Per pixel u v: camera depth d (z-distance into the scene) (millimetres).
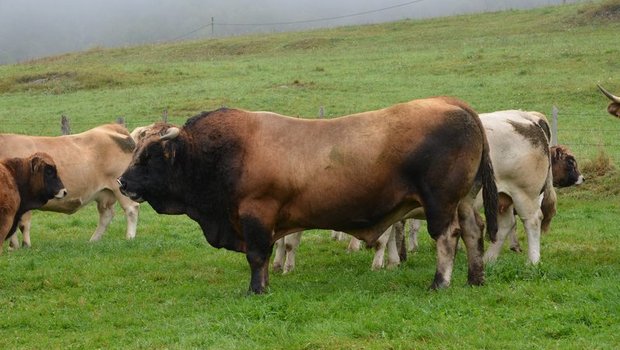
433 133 10188
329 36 58469
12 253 14688
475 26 56250
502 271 10977
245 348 8320
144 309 10375
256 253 10703
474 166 10352
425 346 8148
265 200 10609
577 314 8812
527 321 8797
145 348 8578
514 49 43594
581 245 14125
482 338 8289
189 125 11047
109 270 12898
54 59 59188
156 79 42562
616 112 12039
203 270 12969
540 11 58406
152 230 17719
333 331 8664
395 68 41188
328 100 34062
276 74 41781
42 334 9523
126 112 34062
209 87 38562
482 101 32281
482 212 17703
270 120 10797
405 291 10391
